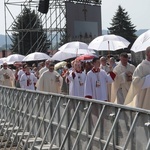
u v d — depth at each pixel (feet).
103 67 83.76
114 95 67.46
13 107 75.92
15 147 69.82
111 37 82.74
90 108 43.78
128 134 35.32
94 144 42.96
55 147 53.42
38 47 197.57
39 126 61.21
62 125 52.11
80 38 190.29
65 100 51.52
